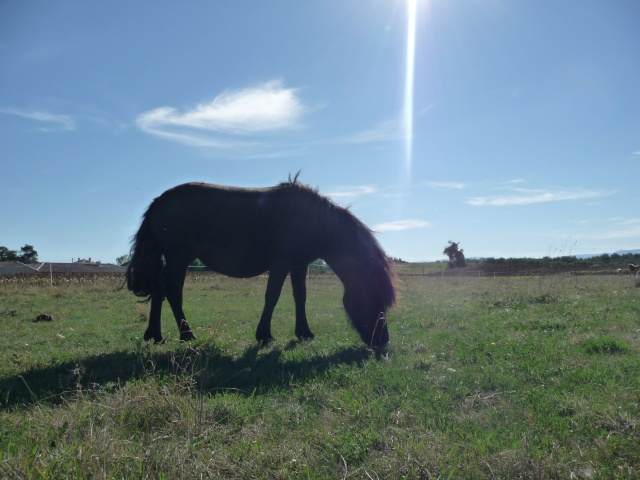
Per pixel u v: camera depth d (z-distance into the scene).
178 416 3.96
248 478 3.16
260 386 5.12
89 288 20.89
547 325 8.55
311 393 4.80
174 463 3.18
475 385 5.03
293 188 7.97
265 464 3.34
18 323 10.48
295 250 7.84
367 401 4.54
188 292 19.53
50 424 3.79
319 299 15.85
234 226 7.87
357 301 7.40
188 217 7.90
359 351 6.88
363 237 7.60
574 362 5.80
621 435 3.66
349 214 7.78
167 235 7.98
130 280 8.07
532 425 3.93
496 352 6.48
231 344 7.67
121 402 4.09
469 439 3.70
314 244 7.73
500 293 15.02
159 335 8.15
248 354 6.88
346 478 3.17
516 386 4.98
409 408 4.29
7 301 15.98
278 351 7.09
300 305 8.45
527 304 11.91
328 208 7.73
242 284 23.75
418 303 13.39
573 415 4.11
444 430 3.92
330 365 5.87
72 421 3.77
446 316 10.34
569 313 9.86
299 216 7.76
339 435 3.73
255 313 12.02
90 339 8.49
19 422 3.94
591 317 9.28
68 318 11.53
